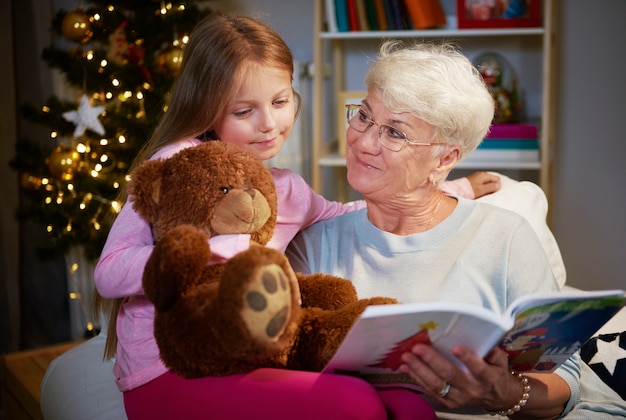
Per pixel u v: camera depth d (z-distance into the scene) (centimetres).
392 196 154
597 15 322
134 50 307
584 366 166
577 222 339
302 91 344
